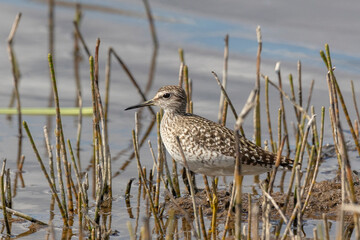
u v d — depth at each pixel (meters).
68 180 11.27
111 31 22.08
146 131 15.92
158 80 18.47
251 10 22.16
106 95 16.20
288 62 18.69
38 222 10.96
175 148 11.51
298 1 22.42
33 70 19.36
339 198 11.54
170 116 12.20
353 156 13.98
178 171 13.51
